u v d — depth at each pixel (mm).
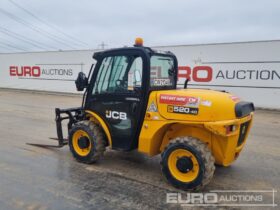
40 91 20781
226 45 13352
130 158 5207
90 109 4777
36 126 8047
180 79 14828
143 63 4109
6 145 6008
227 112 3656
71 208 3359
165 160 3947
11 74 22469
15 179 4180
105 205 3445
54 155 5332
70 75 19250
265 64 12562
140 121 4227
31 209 3322
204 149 3701
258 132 7773
